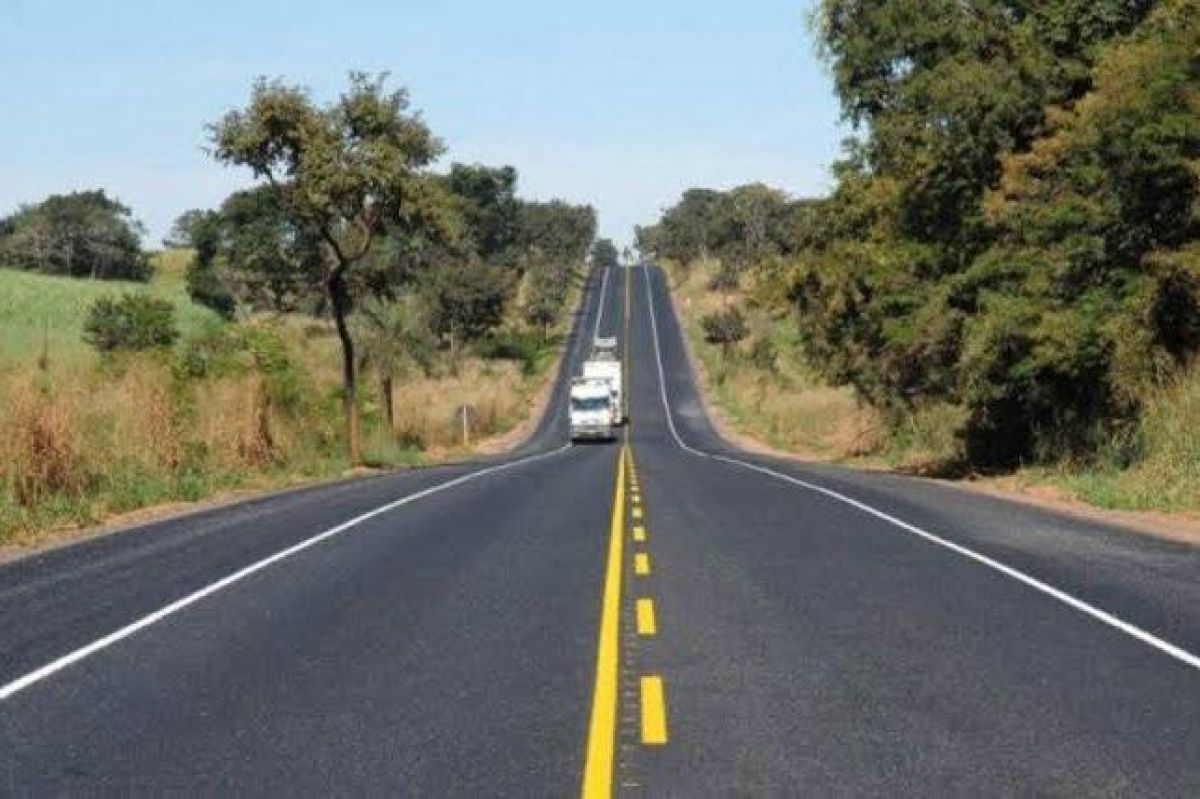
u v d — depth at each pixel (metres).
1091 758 6.14
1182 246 23.62
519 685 7.83
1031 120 28.95
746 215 176.38
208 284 126.12
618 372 84.69
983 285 28.44
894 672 8.12
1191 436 21.75
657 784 5.76
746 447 68.88
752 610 10.46
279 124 35.53
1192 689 7.62
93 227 175.12
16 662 8.81
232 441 29.52
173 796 5.70
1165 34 24.78
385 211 37.34
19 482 19.78
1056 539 15.48
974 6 29.88
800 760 6.14
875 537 15.73
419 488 26.14
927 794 5.58
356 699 7.52
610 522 18.03
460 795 5.64
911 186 30.84
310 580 12.45
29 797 5.71
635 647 8.96
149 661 8.73
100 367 28.25
